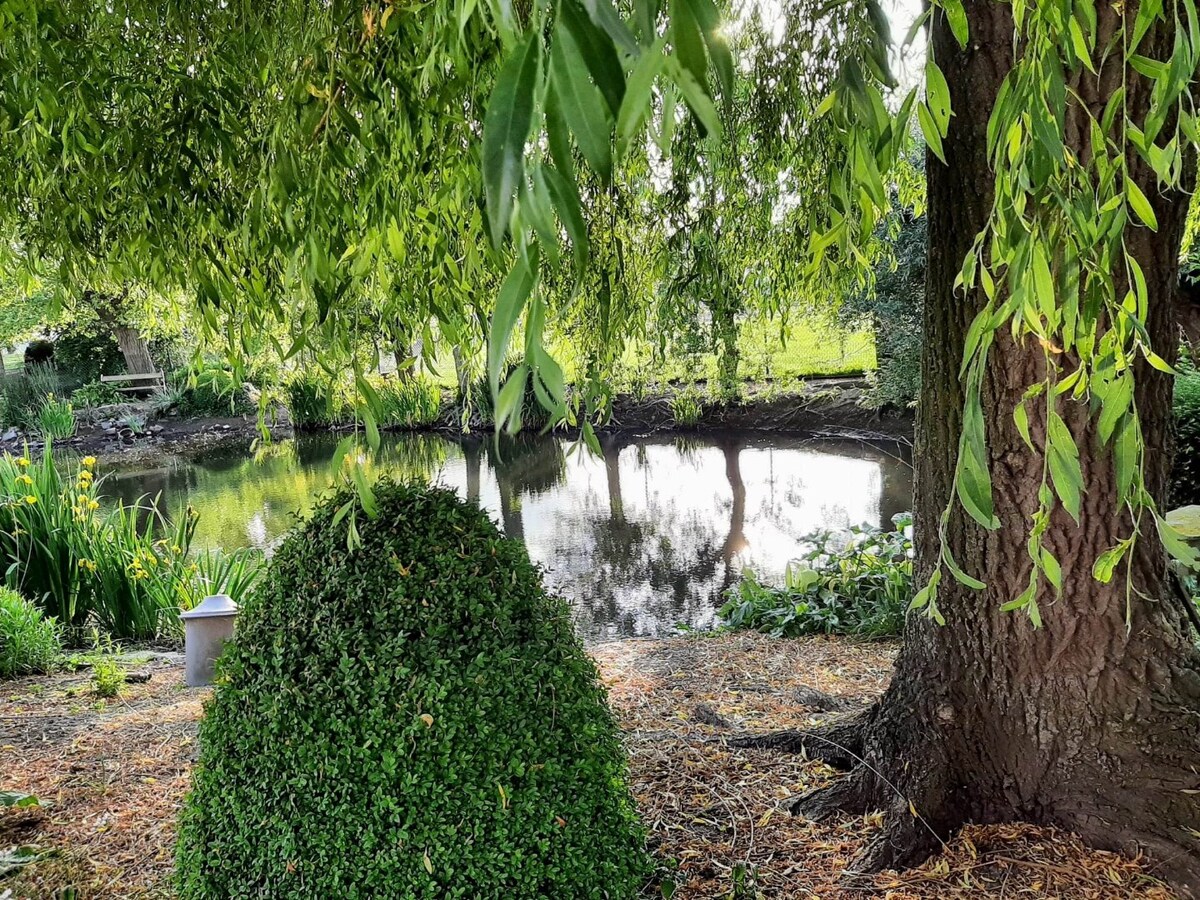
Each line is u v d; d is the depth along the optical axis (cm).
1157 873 172
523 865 158
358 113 167
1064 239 107
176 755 283
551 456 1162
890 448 1045
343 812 157
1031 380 174
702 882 189
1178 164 100
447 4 116
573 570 638
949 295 190
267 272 182
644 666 359
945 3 104
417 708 157
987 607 192
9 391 1473
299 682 162
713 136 53
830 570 448
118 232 187
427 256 169
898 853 189
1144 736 181
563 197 58
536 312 63
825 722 274
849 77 109
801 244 283
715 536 722
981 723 195
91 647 445
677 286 286
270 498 949
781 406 1159
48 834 231
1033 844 186
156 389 1567
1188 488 550
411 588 162
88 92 167
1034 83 92
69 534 470
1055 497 179
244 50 170
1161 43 153
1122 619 181
